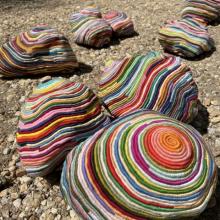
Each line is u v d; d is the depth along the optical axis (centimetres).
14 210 69
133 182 55
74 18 125
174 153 57
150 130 60
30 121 70
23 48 101
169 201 54
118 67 83
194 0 131
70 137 69
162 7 152
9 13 148
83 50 120
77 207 58
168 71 81
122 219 55
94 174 57
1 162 78
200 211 56
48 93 72
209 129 85
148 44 124
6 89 100
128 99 80
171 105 79
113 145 58
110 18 128
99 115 73
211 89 98
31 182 73
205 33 113
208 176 58
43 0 164
